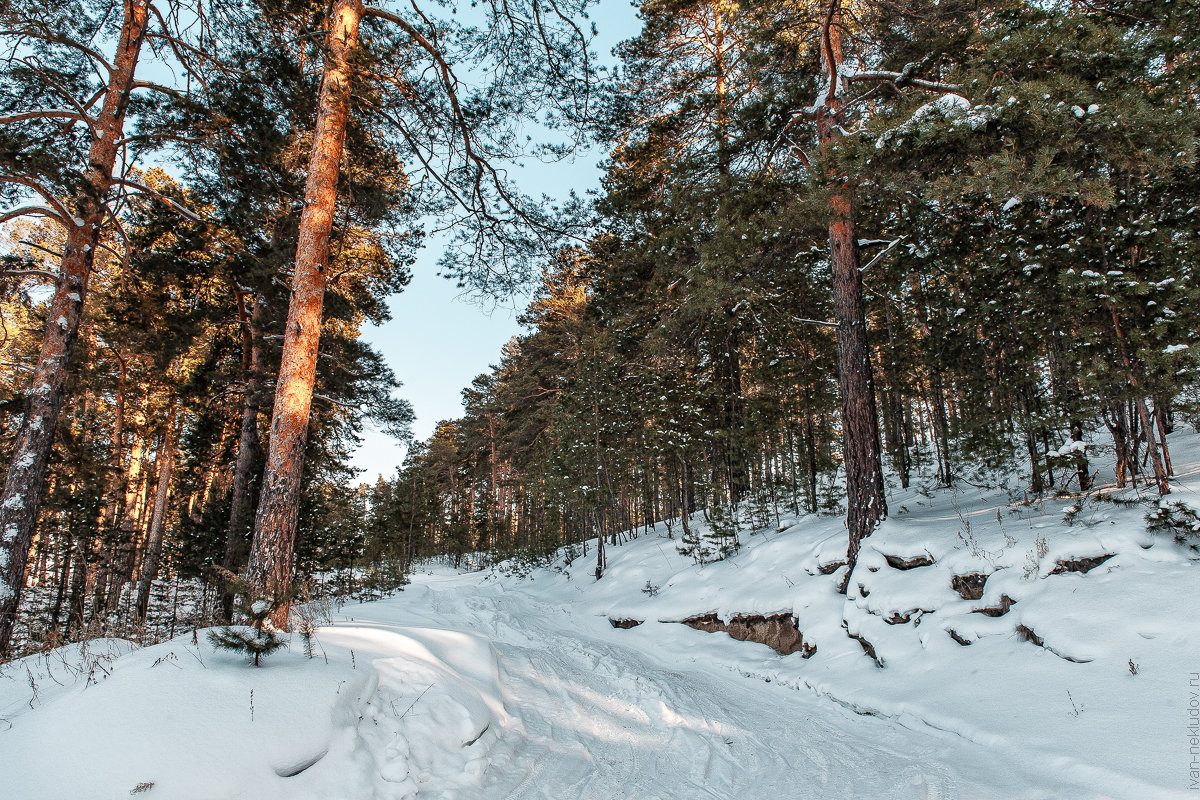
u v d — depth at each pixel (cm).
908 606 722
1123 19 770
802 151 1050
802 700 699
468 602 1558
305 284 681
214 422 1492
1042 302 812
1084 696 468
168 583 1334
